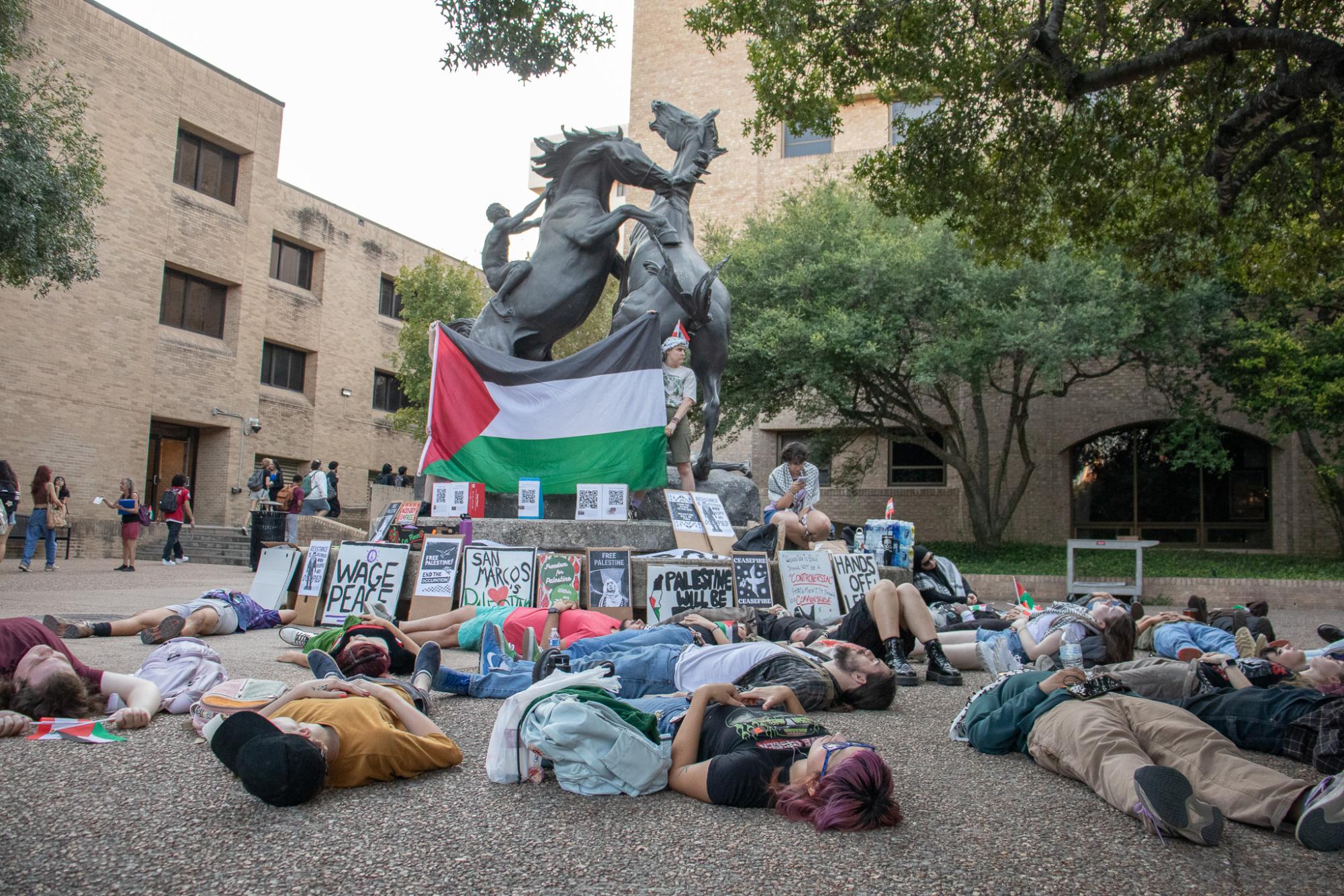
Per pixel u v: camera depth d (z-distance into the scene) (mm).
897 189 10641
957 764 4254
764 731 3697
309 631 8391
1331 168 9633
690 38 31391
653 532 9594
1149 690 5043
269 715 3830
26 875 2725
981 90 9766
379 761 3738
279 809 3391
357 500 34500
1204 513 25578
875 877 2846
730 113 30688
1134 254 11266
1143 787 3240
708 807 3562
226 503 28172
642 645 5980
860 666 5434
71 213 16656
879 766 3373
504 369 10555
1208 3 8586
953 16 9703
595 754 3668
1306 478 23766
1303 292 11469
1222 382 21156
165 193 26375
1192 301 19609
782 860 2977
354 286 34656
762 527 9562
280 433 31172
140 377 25703
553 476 10266
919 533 27781
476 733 4672
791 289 21828
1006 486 26953
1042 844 3166
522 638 7004
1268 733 4477
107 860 2854
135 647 7082
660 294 10812
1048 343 18906
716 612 7098
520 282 11359
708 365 11141
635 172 11305
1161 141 9914
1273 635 8289
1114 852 3102
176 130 26641
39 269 16109
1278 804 3316
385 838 3117
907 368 24438
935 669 6539
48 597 11875
